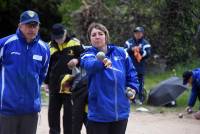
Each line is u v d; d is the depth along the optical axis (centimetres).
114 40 2569
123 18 2608
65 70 1148
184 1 2689
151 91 1827
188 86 1886
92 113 826
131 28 2589
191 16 2722
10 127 867
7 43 851
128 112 837
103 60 788
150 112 1683
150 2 2672
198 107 1731
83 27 2584
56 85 1152
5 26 3297
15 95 852
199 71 1592
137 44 1805
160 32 2675
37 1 3266
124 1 2689
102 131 825
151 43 2659
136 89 843
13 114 858
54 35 1152
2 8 3172
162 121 1546
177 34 2705
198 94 1628
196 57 2809
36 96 875
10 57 852
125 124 836
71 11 3120
